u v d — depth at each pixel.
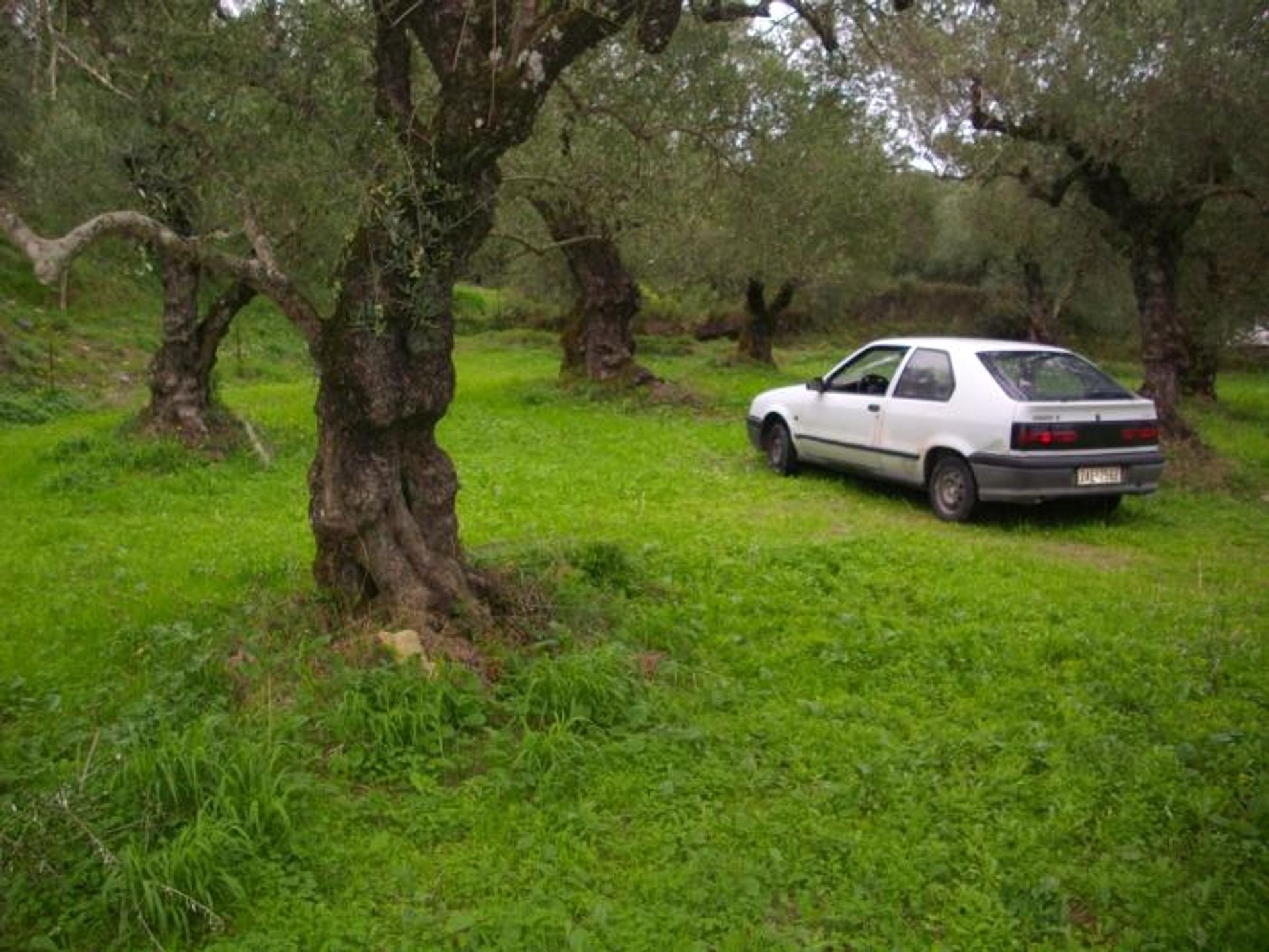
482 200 5.68
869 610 6.79
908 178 24.11
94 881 3.68
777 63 10.73
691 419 17.03
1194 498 11.37
